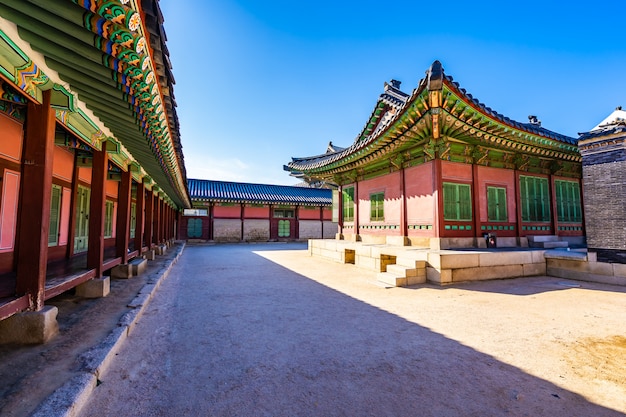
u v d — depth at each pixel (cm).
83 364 365
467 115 1006
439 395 333
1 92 400
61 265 719
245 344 480
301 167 1900
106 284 717
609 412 301
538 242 1344
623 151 911
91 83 427
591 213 983
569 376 373
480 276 995
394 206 1438
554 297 781
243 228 3331
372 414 299
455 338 503
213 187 3497
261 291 876
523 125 1134
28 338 423
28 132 430
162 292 852
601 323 575
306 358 428
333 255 1595
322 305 718
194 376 375
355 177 1759
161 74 401
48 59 392
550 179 1499
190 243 3105
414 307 696
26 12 288
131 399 323
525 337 506
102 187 698
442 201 1184
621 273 911
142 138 676
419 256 1015
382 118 1697
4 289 453
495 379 367
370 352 448
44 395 298
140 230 1202
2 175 558
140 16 274
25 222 430
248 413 301
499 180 1341
